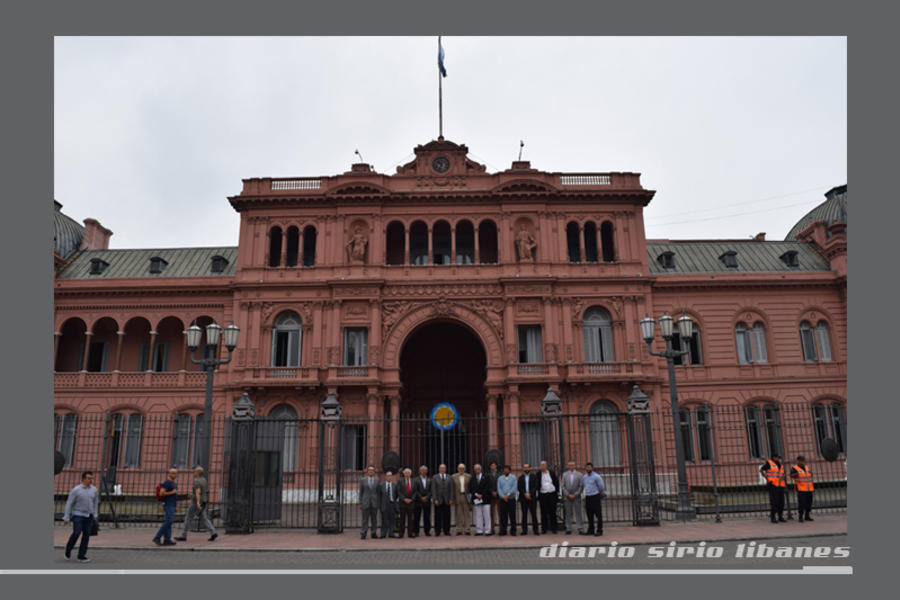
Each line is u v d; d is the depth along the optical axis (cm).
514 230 3853
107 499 2453
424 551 1627
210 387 2109
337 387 3566
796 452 3744
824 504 2428
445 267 3812
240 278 3800
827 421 3828
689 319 2323
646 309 3747
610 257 3997
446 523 1925
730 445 3728
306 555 1581
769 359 3925
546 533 1906
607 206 3919
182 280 3941
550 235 3847
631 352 3666
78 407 3803
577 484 1906
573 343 3688
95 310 3972
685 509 2138
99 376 3853
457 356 4209
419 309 3734
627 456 3503
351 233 3866
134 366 4038
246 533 1952
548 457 2083
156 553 1603
